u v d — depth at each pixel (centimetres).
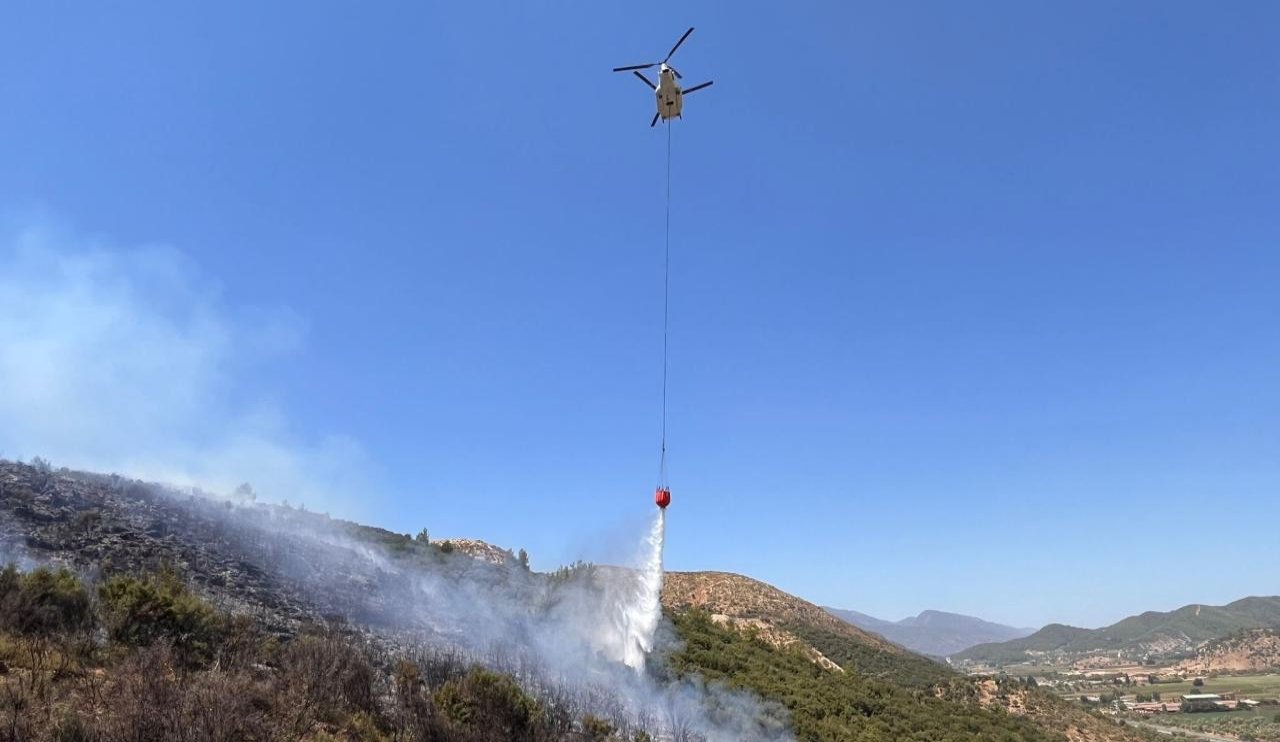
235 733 1859
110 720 1733
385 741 2261
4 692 1781
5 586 2306
